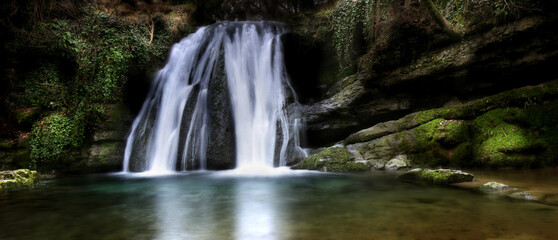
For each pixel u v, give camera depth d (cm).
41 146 1037
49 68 1113
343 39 1245
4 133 1020
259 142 1181
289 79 1391
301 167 1057
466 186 647
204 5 1767
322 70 1393
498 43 918
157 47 1348
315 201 562
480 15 929
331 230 386
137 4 1475
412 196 574
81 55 1132
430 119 1007
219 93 1166
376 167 959
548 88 879
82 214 498
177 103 1209
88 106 1130
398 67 1102
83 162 1091
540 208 459
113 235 391
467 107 966
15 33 1070
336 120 1230
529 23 873
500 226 378
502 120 896
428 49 1044
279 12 1931
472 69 976
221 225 428
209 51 1291
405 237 348
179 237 380
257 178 881
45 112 1091
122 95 1230
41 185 820
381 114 1162
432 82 1059
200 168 1121
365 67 1162
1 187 729
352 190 659
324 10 1428
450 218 420
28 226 433
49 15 1125
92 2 1236
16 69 1081
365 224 406
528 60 908
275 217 459
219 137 1119
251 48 1315
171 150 1134
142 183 837
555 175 714
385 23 1091
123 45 1225
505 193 566
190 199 612
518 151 834
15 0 1067
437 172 736
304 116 1266
